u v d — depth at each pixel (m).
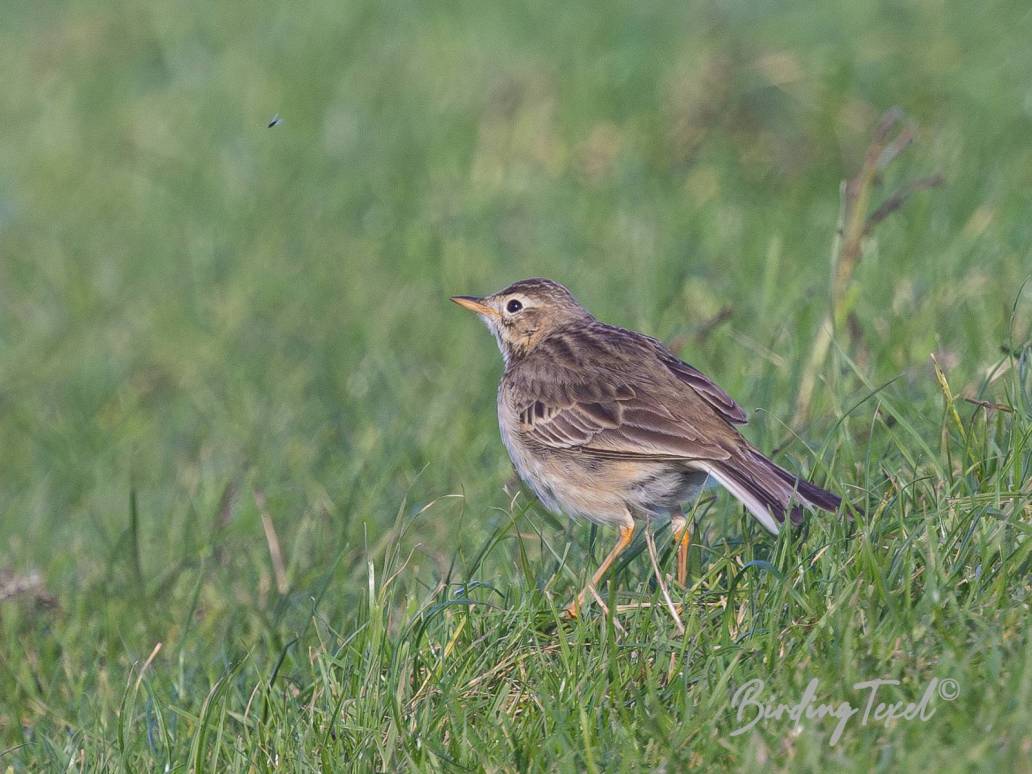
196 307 17.44
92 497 13.98
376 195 19.12
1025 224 14.12
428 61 21.73
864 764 6.66
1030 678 6.67
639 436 9.46
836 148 17.58
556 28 21.84
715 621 8.20
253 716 9.04
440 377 14.52
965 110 17.38
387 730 8.06
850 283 12.23
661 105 18.84
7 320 18.38
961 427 8.84
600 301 15.01
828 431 10.10
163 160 21.56
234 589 11.52
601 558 9.88
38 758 9.65
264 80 22.41
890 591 7.68
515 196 18.28
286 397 15.18
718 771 7.03
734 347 12.64
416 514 10.46
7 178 21.98
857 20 19.52
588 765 7.17
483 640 8.55
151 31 25.42
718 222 16.39
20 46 26.06
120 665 10.78
